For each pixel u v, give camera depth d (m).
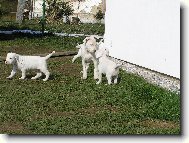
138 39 18.44
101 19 50.84
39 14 51.97
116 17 20.64
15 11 55.00
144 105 13.56
